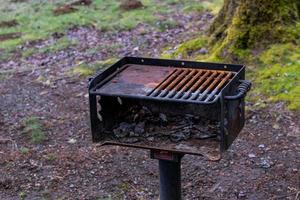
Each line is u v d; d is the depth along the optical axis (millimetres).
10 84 6129
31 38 7746
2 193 4121
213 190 4020
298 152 4312
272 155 4309
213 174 4172
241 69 3209
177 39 6836
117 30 7633
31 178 4270
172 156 3098
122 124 3238
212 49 5816
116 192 4074
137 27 7664
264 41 5461
